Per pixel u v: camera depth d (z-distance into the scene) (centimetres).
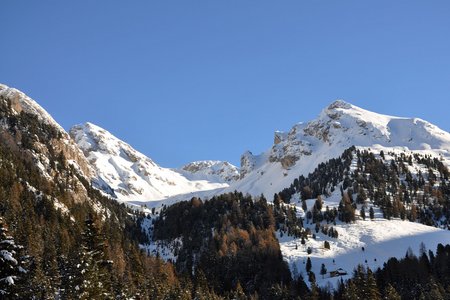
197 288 15500
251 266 19425
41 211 18162
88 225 6844
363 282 13625
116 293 10325
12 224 13862
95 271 6394
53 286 9988
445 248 19425
